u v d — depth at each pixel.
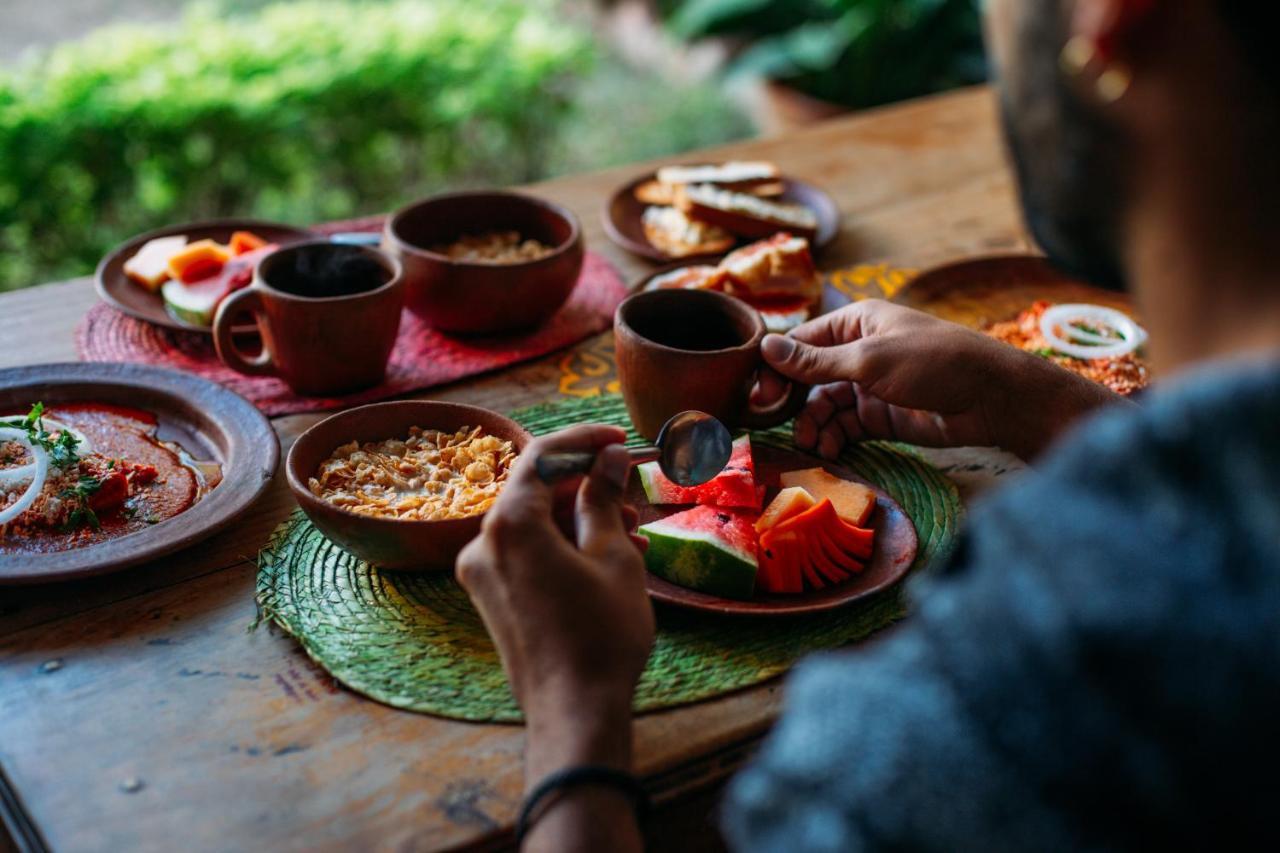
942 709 0.43
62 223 3.05
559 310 1.44
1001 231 1.69
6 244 3.06
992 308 1.45
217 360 1.30
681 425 0.97
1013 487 0.48
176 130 3.07
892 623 0.92
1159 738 0.40
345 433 1.03
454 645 0.89
